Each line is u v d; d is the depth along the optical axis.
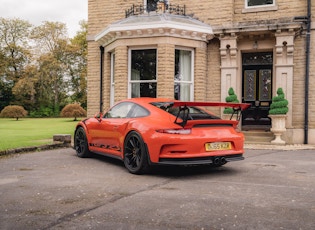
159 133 5.19
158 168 6.04
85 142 7.37
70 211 3.48
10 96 48.94
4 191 4.36
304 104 10.84
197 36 11.42
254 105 11.98
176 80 11.45
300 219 3.19
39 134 13.24
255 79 12.02
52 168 6.15
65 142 9.70
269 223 3.08
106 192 4.30
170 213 3.39
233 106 5.49
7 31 50.34
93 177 5.32
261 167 6.28
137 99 6.38
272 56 11.82
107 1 13.17
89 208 3.59
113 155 6.41
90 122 7.26
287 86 10.79
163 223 3.09
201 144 5.16
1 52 48.94
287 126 10.74
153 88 11.41
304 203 3.75
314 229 2.92
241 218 3.22
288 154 8.21
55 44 47.44
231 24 11.46
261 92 11.94
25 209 3.56
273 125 10.45
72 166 6.39
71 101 50.97
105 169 6.08
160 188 4.54
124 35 11.39
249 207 3.60
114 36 11.67
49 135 12.66
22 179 5.13
